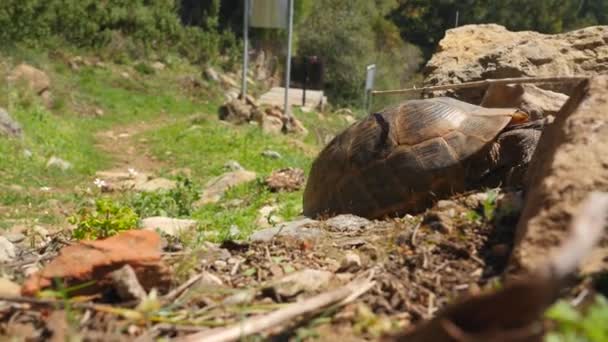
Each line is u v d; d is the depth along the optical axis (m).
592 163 2.76
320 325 2.39
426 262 2.94
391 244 3.29
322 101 27.08
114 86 23.53
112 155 14.48
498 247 2.92
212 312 2.54
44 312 2.48
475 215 3.34
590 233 1.52
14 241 5.64
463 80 7.55
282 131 18.12
